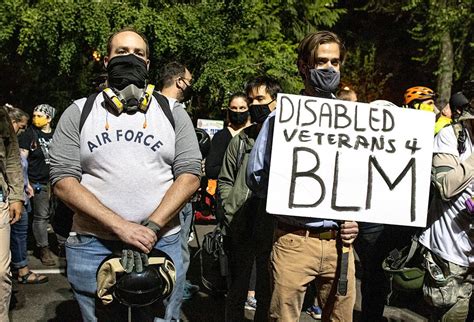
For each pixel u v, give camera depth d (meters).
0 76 10.62
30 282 5.69
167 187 2.52
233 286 3.78
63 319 4.77
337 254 2.75
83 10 8.09
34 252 6.96
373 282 4.08
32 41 8.37
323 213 2.67
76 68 9.36
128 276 2.35
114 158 2.43
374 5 17.16
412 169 2.76
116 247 2.50
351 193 2.70
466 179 3.03
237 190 3.62
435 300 3.25
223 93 8.93
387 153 2.75
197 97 9.52
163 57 8.77
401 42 18.47
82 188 2.41
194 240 7.36
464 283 3.23
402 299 5.19
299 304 2.79
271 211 2.66
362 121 2.74
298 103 2.70
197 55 8.80
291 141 2.68
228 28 9.14
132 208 2.44
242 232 3.61
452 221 3.17
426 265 3.29
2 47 9.20
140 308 2.62
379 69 17.69
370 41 18.08
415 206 2.75
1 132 3.71
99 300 2.56
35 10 8.40
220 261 3.77
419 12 15.78
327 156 2.70
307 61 2.83
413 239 3.48
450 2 15.41
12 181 3.83
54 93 10.28
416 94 5.05
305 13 12.16
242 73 9.09
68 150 2.45
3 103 10.76
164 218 2.42
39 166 6.25
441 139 3.23
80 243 2.52
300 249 2.73
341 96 4.96
